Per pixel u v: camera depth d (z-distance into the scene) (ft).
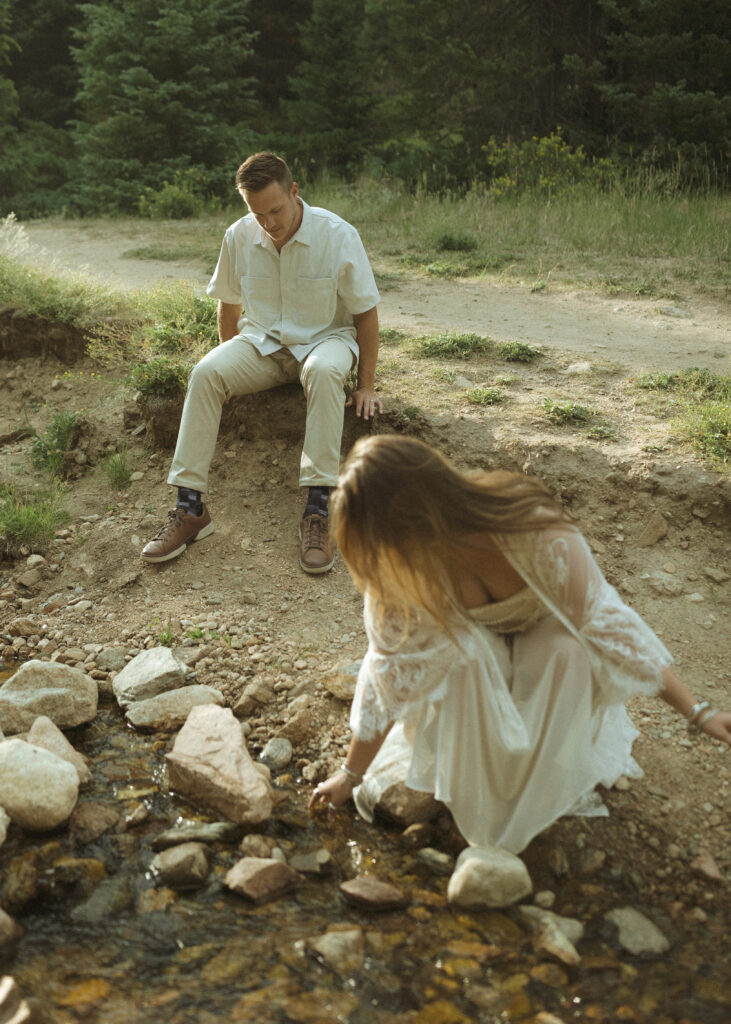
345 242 13.52
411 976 7.11
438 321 20.52
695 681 10.60
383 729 8.07
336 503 7.10
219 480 15.06
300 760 10.03
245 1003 6.85
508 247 29.17
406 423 14.61
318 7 51.80
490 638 7.93
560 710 7.76
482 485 7.16
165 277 26.35
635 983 7.04
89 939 7.55
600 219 30.96
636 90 41.86
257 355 13.98
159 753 10.24
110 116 47.34
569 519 7.39
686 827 8.76
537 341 18.74
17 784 8.86
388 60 51.26
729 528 12.51
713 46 38.75
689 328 20.08
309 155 50.49
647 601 11.86
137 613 12.81
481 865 7.79
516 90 46.83
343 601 12.67
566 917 7.76
